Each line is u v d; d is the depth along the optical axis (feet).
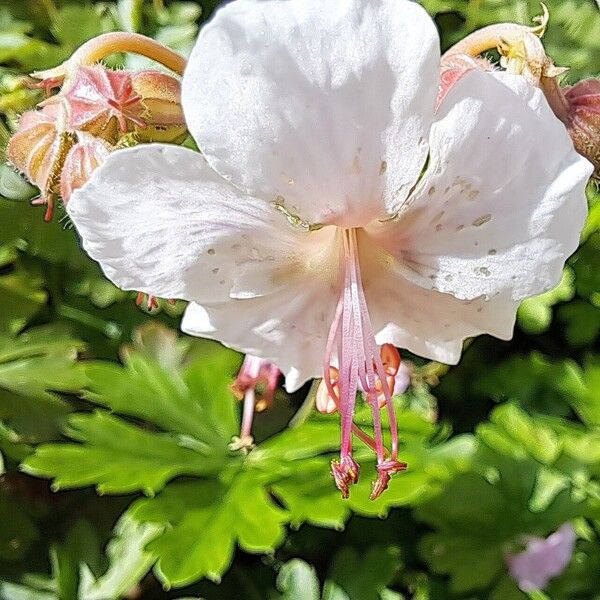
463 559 0.35
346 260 0.23
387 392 0.23
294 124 0.19
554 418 0.38
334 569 0.36
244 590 0.36
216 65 0.18
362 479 0.32
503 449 0.36
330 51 0.19
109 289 0.36
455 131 0.20
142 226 0.21
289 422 0.37
